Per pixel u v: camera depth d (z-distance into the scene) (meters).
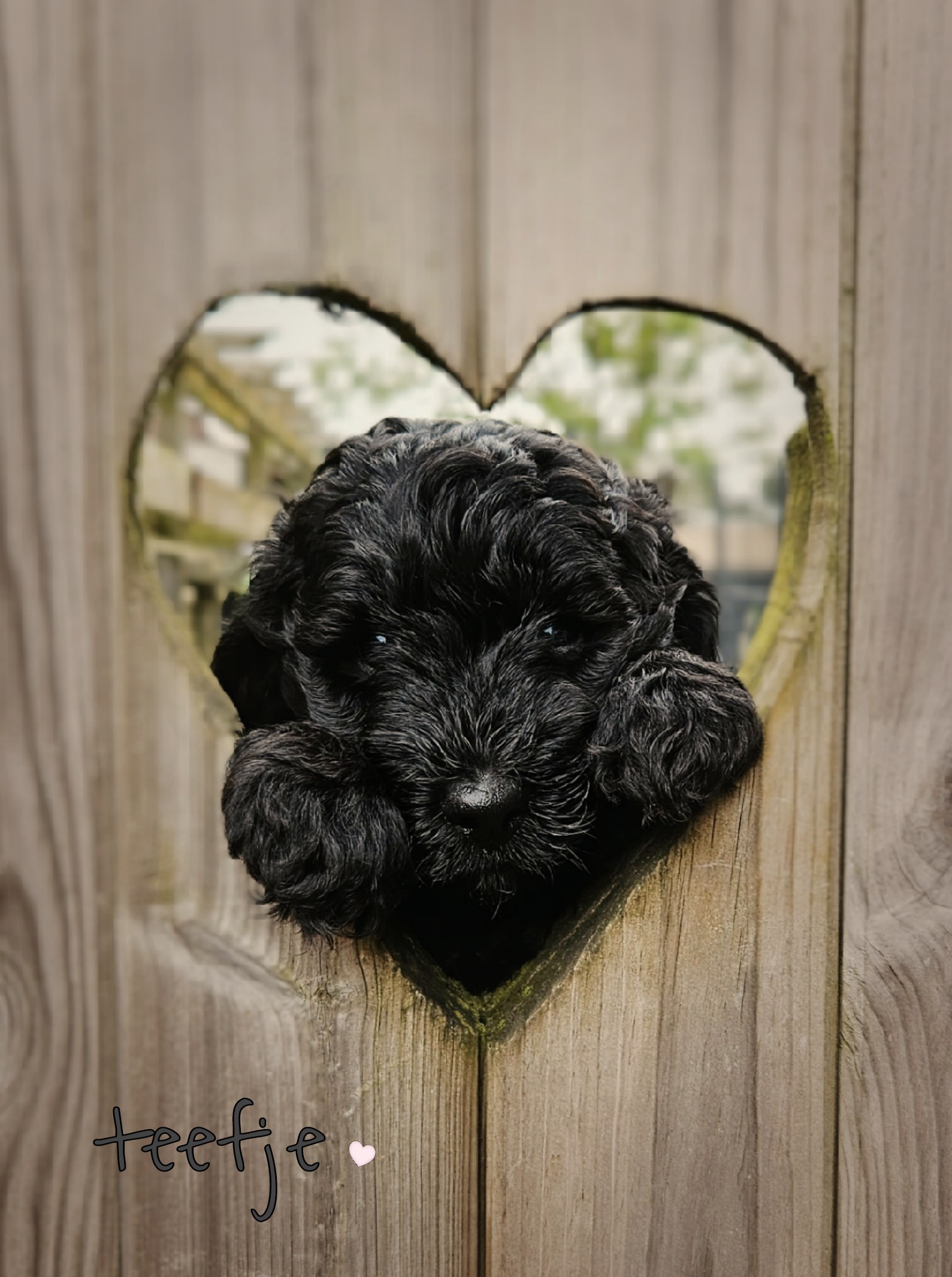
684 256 0.36
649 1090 0.35
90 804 0.36
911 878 0.36
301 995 0.35
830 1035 0.36
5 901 0.35
